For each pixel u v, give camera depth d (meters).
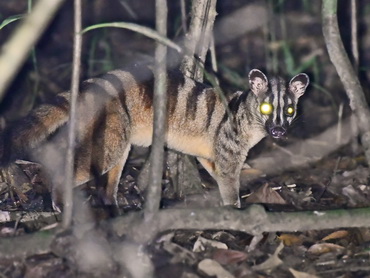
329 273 8.95
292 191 12.10
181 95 11.77
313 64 18.34
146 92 11.41
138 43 20.14
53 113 10.93
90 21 20.97
